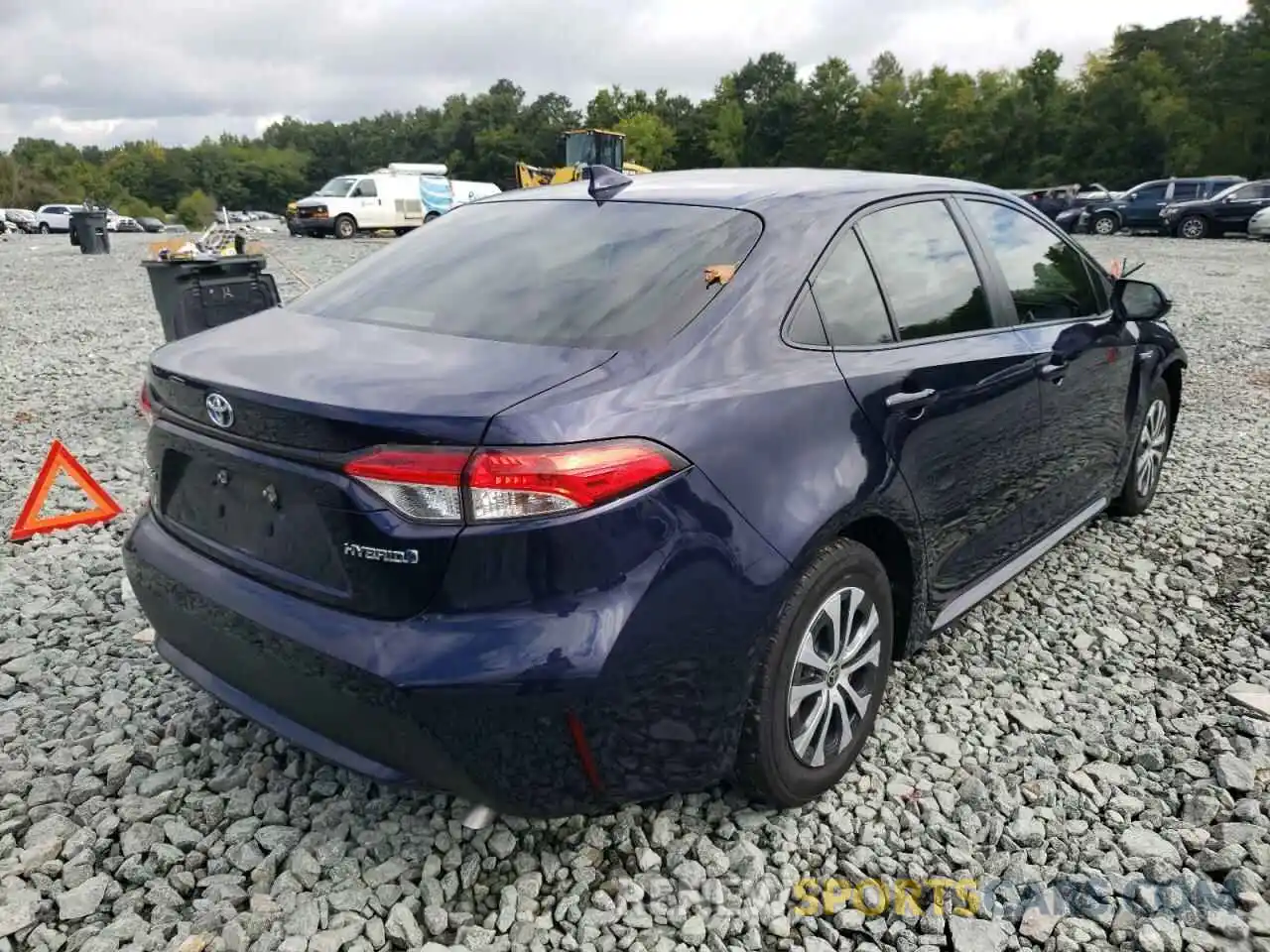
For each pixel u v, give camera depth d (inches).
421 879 103.3
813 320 110.7
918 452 117.6
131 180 6215.6
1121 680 145.3
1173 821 114.2
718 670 95.6
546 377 90.9
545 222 126.9
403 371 93.8
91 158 7091.5
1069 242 171.5
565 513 84.7
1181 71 3068.4
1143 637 158.6
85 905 98.3
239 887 101.4
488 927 97.7
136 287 688.4
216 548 103.4
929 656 151.1
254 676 99.1
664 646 90.6
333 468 88.7
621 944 95.7
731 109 4188.0
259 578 98.1
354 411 86.5
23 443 268.1
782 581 98.1
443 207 1280.8
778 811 113.2
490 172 5103.3
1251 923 98.3
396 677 85.4
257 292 287.9
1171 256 875.4
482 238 127.6
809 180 127.9
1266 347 418.9
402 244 136.9
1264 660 151.6
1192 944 96.0
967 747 127.6
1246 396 331.3
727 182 128.3
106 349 421.4
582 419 86.8
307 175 6609.3
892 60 4082.2
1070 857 108.7
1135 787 120.6
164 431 107.0
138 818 111.0
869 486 108.3
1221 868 106.0
